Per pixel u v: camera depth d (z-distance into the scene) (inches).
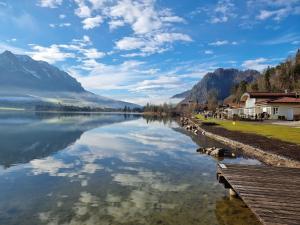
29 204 447.5
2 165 743.7
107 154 937.5
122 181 586.6
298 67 5403.5
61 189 526.9
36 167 722.2
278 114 2456.9
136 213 412.5
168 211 419.5
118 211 418.9
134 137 1517.0
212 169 708.0
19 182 576.1
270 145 953.5
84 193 504.1
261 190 411.2
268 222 299.0
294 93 2925.7
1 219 389.7
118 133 1763.0
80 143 1228.5
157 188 537.0
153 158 864.3
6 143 1197.1
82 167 725.3
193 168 717.9
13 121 3088.1
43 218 392.8
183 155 922.7
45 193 503.2
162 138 1471.5
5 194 497.4
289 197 381.4
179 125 2753.4
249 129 1563.7
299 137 1130.7
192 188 537.6
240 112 3331.7
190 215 405.7
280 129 1478.8
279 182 453.1
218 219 392.2
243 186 430.3
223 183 524.4
